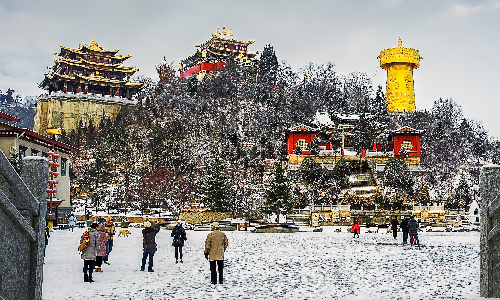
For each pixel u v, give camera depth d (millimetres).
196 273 21609
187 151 120000
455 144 155375
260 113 160875
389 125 167750
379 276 20125
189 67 197875
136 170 110688
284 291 16781
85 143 139875
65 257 27234
